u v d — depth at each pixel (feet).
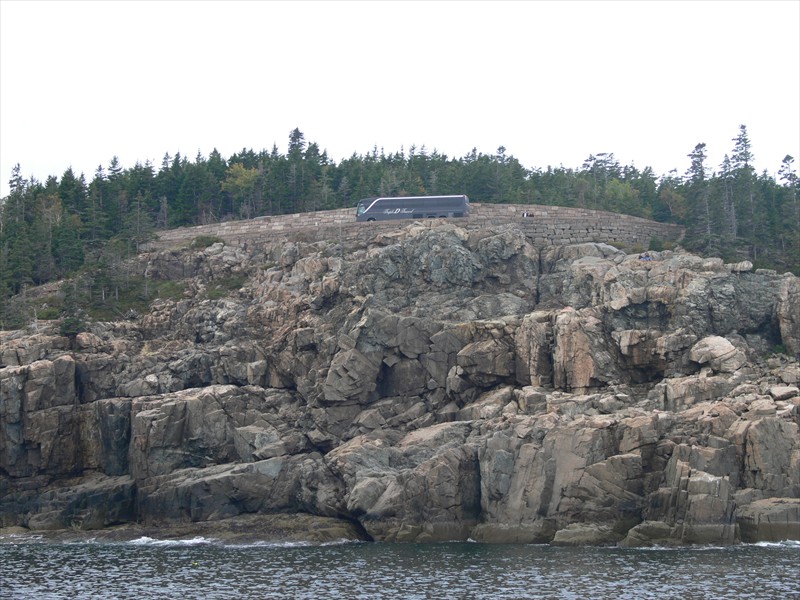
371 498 357.61
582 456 339.77
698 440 337.52
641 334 387.96
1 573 304.09
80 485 406.41
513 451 350.23
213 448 401.29
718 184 533.55
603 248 467.93
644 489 335.88
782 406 343.05
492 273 453.58
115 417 409.49
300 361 419.95
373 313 409.08
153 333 465.47
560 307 437.58
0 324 471.62
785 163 569.64
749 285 413.39
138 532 376.48
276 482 385.70
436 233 456.86
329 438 397.80
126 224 570.87
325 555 327.06
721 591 258.16
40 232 554.87
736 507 326.03
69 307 461.37
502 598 256.52
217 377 427.74
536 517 342.23
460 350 406.82
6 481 410.72
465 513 357.00
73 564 319.06
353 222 506.07
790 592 255.91
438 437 373.81
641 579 273.95
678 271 414.00
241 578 289.53
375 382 406.21
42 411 411.34
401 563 307.17
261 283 474.08
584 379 381.60
